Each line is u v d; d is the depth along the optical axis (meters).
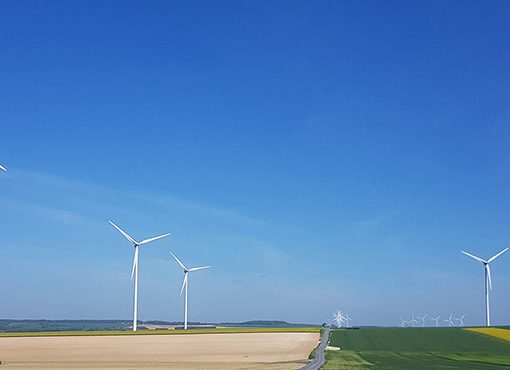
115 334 104.06
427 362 58.72
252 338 95.44
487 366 55.09
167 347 79.31
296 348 77.50
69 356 66.81
